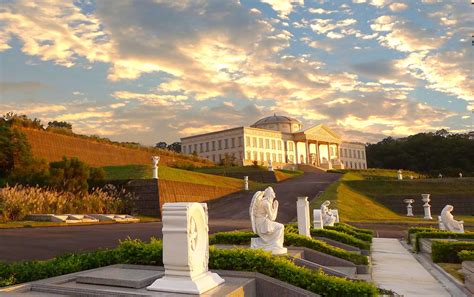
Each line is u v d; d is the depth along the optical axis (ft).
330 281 23.20
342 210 121.80
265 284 23.12
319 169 344.28
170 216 19.83
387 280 38.68
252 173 227.40
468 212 161.68
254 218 33.32
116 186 120.47
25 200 84.33
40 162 116.37
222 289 20.12
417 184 188.03
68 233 59.82
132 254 27.04
